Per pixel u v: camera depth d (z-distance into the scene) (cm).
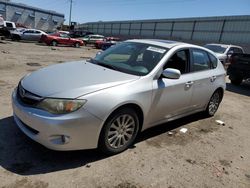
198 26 3966
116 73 365
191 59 455
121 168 321
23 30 2606
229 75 1092
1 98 527
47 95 296
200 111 523
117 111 328
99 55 468
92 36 3341
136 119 360
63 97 293
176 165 345
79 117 293
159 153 371
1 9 5109
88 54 1930
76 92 301
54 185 276
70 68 385
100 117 307
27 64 1039
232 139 462
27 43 2469
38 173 294
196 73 462
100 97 307
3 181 274
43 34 2595
